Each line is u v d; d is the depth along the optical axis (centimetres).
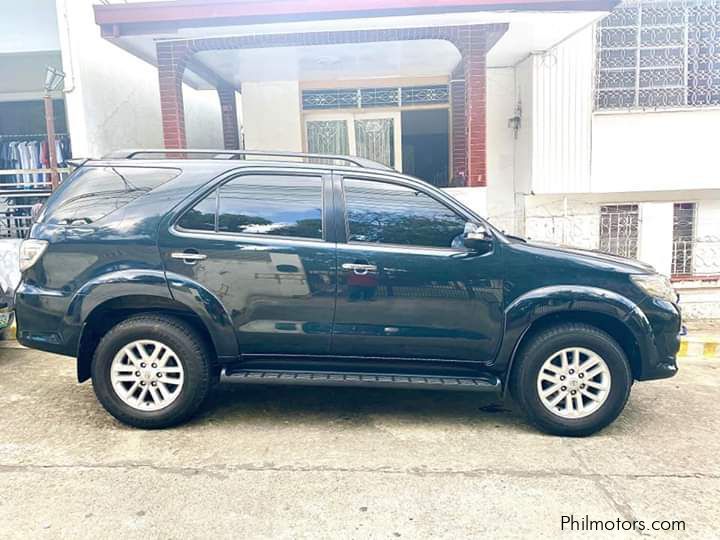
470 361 414
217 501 318
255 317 405
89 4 807
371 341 409
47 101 723
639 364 416
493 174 932
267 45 725
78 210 412
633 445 396
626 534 291
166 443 390
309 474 350
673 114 835
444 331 407
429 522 300
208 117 1209
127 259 401
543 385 409
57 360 579
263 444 391
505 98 918
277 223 409
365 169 425
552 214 884
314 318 406
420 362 416
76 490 329
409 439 402
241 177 414
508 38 760
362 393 495
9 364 564
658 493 330
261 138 1019
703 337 651
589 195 878
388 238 411
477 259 404
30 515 304
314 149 1033
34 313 407
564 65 827
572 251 421
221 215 409
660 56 829
